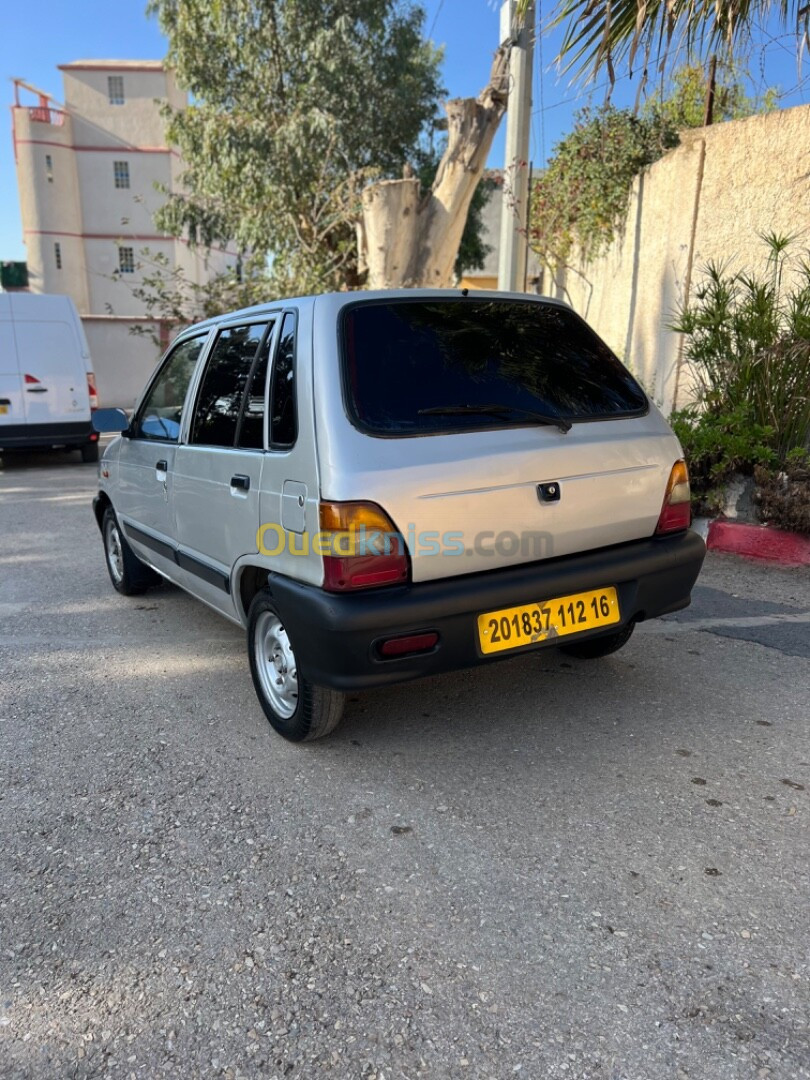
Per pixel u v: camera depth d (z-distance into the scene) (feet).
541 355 10.82
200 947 7.33
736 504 19.80
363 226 37.78
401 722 11.66
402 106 60.18
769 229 22.95
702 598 16.44
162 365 15.03
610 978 6.82
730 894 7.82
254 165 53.72
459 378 9.93
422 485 9.08
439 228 35.12
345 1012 6.57
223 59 58.34
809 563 18.24
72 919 7.75
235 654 14.78
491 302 11.02
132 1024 6.53
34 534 25.16
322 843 8.82
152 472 14.67
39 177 118.93
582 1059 6.07
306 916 7.68
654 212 27.96
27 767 10.71
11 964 7.20
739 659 13.50
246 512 10.78
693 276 25.67
